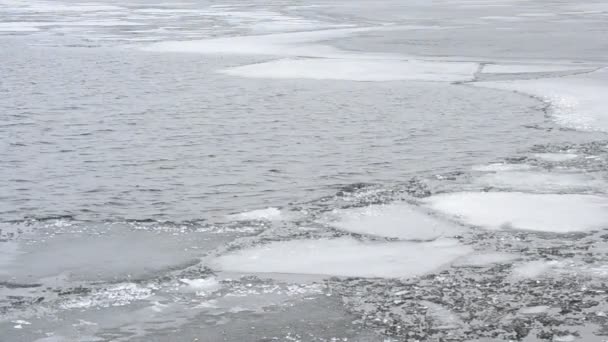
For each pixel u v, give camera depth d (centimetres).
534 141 1766
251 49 3791
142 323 831
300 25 5303
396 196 1333
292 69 3053
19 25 5422
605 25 4984
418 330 807
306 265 1002
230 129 1919
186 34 4669
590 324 816
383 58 3378
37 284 947
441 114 2106
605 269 970
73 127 1950
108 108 2217
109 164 1575
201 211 1262
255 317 844
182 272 984
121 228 1175
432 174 1481
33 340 791
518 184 1398
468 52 3572
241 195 1353
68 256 1048
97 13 6794
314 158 1617
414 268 985
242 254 1049
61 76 2894
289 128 1928
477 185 1396
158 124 1988
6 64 3244
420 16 6125
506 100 2309
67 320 839
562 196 1316
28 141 1788
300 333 804
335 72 2961
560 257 1016
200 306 875
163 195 1355
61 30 5003
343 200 1316
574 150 1669
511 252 1040
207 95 2452
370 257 1028
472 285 924
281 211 1256
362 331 807
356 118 2056
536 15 6072
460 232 1133
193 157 1631
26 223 1202
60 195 1358
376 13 6562
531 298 883
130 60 3403
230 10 7162
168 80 2789
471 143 1752
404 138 1808
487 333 798
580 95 2353
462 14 6319
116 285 941
